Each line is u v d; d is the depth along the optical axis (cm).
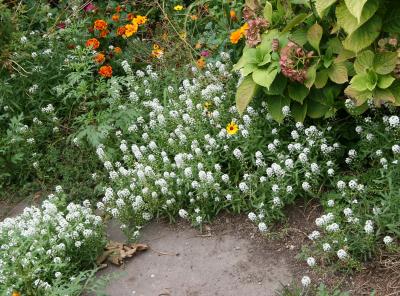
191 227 132
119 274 118
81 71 171
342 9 119
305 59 128
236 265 119
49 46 178
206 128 145
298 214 127
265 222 125
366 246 111
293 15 137
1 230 128
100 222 129
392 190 115
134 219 134
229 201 131
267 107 136
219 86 152
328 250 111
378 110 130
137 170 140
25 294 115
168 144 145
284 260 118
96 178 148
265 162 136
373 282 109
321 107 134
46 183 155
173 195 133
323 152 127
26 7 195
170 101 156
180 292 117
